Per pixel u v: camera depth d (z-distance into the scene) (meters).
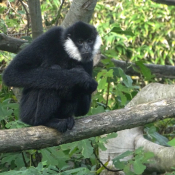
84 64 9.79
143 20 22.81
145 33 23.20
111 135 9.36
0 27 13.84
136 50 22.66
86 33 9.62
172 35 24.33
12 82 8.42
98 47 10.20
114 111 8.05
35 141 7.22
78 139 7.77
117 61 16.14
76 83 8.39
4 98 12.55
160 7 23.39
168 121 12.90
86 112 9.83
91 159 10.73
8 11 15.11
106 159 11.22
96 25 23.06
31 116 8.54
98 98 12.41
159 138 10.87
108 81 12.01
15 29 15.31
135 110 8.06
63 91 8.53
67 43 9.27
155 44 23.81
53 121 7.91
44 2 18.20
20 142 7.02
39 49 8.77
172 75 17.11
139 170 8.36
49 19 17.58
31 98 8.52
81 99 9.39
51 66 8.98
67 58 9.34
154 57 24.09
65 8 17.48
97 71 12.88
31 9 12.15
